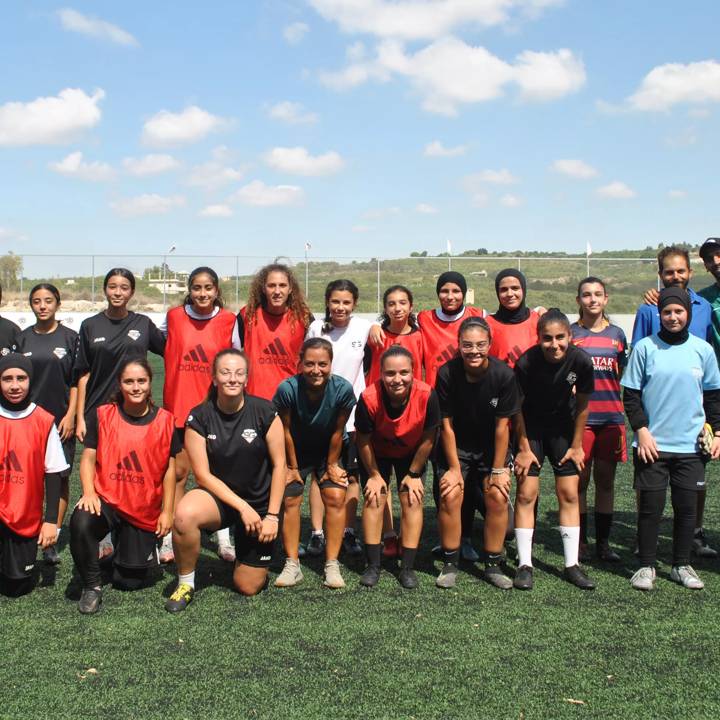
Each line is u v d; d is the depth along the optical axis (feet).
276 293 17.13
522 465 14.99
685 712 9.76
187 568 13.69
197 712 9.71
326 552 15.02
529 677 10.73
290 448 15.05
